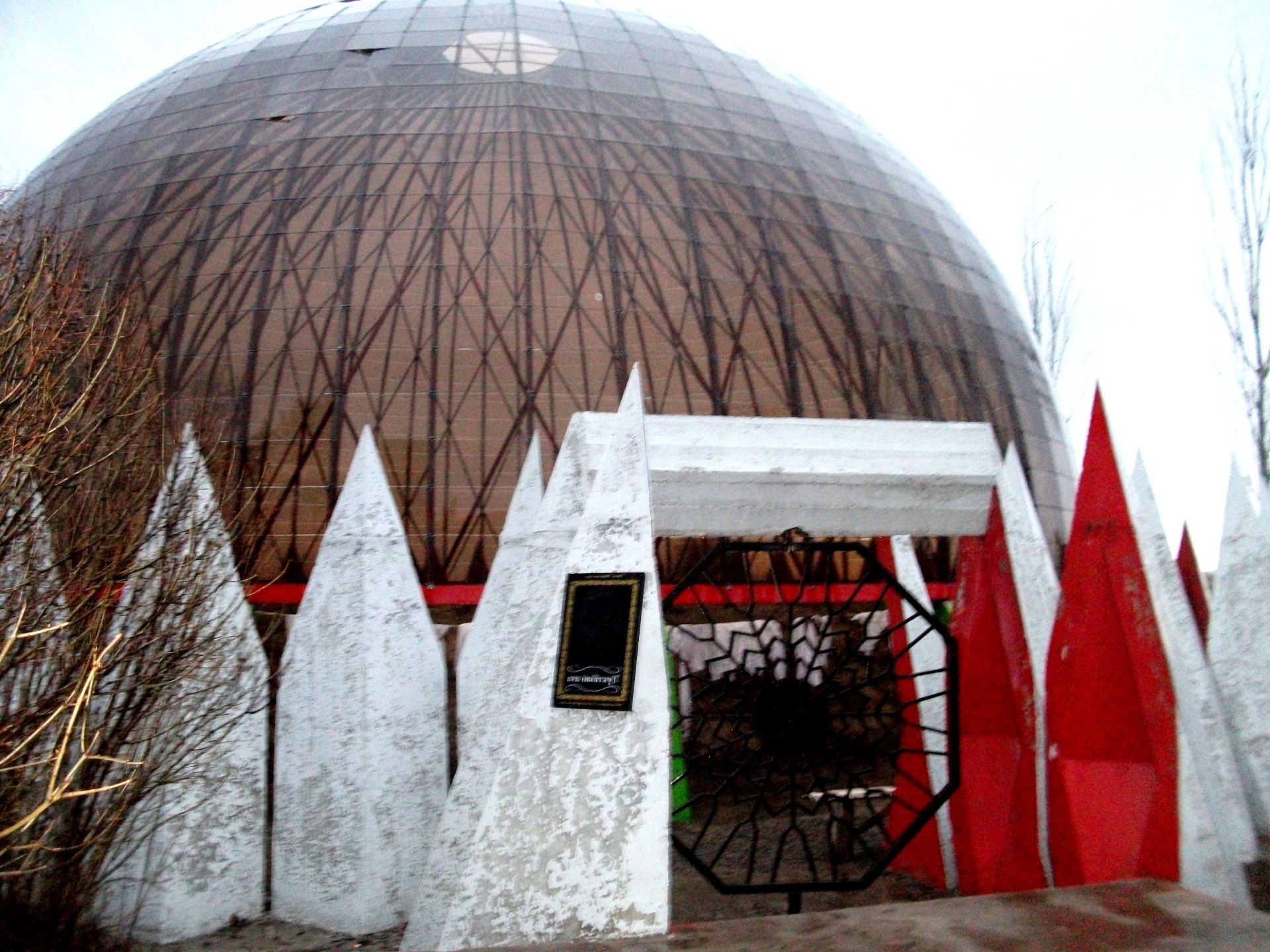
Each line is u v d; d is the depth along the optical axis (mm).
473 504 15523
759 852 11438
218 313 16641
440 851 7430
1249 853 6742
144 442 9992
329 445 15695
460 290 16547
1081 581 7492
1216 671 7953
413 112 18844
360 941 8273
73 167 20219
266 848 9398
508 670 7840
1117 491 7328
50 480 8047
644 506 6613
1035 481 19969
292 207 17547
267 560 15227
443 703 9281
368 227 17156
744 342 17375
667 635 8023
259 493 15109
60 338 8430
